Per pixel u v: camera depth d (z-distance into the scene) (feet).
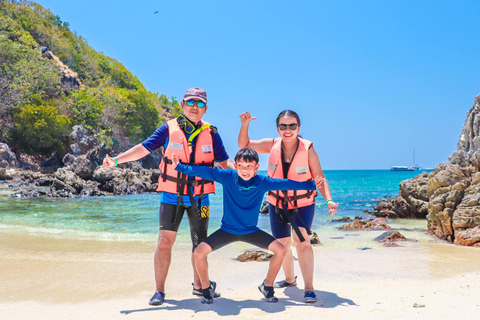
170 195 13.64
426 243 27.66
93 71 219.82
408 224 40.52
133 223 39.32
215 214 50.78
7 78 142.10
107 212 49.85
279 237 14.64
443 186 31.68
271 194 14.55
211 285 13.33
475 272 18.29
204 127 14.17
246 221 12.82
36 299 13.91
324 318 10.76
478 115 57.77
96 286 15.85
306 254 13.34
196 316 11.09
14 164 117.70
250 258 21.59
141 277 17.44
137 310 12.00
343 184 179.63
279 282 15.44
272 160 14.70
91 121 167.32
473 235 26.48
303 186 12.88
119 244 26.55
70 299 13.92
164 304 12.75
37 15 213.46
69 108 159.74
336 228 36.94
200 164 14.01
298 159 14.21
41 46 197.16
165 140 14.26
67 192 80.74
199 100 13.87
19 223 37.68
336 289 14.82
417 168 592.60
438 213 29.99
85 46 234.17
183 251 24.30
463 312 11.34
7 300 13.76
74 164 95.30
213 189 14.16
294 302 12.78
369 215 53.06
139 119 205.67
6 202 62.80
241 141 15.55
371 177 306.96
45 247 24.95
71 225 37.22
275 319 10.70
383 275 17.70
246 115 15.17
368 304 12.38
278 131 14.19
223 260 21.71
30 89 147.23
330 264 20.17
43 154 137.90
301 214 14.01
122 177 95.14
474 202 28.17
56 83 164.45
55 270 18.72
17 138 133.80
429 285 15.55
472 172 32.14
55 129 135.54
